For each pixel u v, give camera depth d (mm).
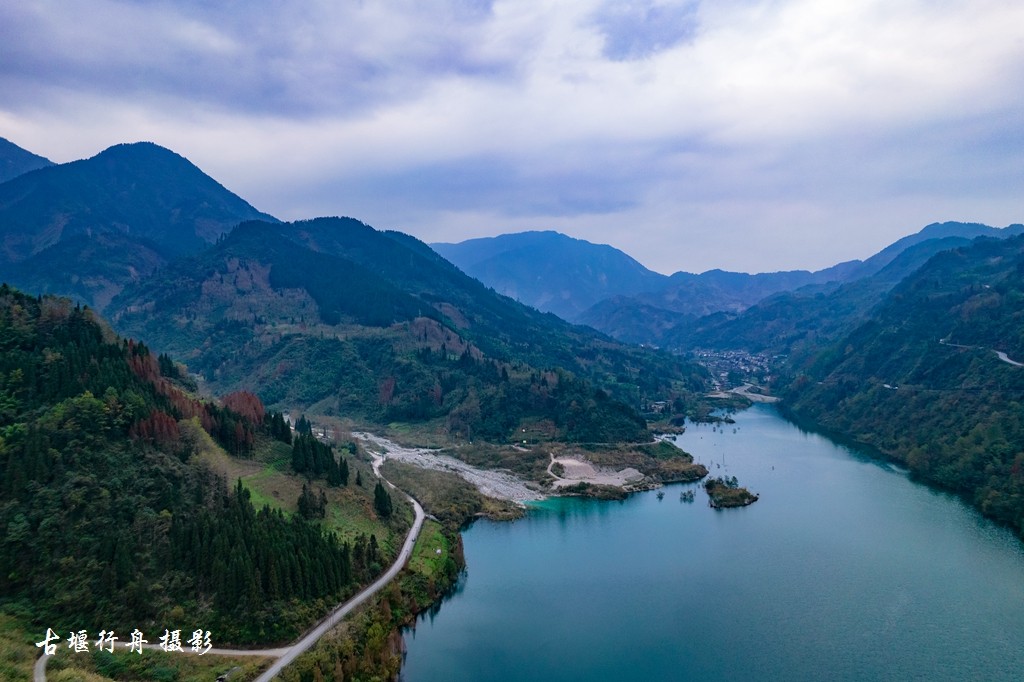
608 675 113688
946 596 139250
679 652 120938
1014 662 114688
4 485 114438
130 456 128375
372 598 128500
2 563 105688
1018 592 140625
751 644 122938
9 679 87750
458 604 142000
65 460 121250
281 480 156500
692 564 160500
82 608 104250
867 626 128000
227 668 100938
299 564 121375
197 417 156500
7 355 140125
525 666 117125
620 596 144375
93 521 114250
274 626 110500
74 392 134750
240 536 118125
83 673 91438
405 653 121688
